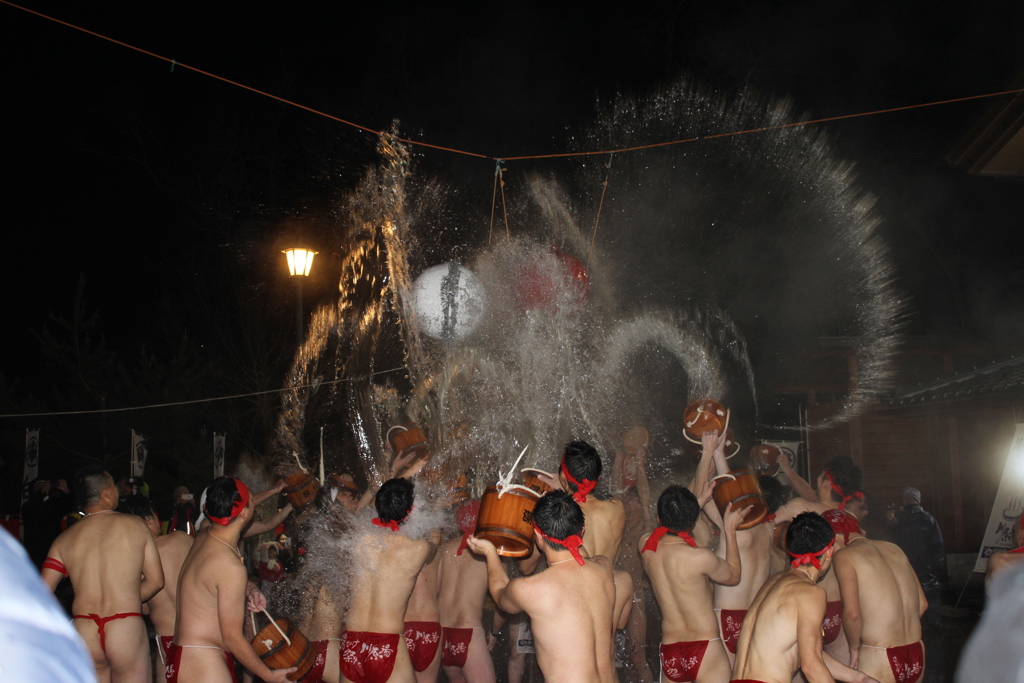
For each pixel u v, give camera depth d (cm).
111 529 443
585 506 478
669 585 440
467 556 538
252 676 570
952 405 990
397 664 434
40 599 66
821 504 530
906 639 415
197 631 413
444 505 525
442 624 535
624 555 658
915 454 1148
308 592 526
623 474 675
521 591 335
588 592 338
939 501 1112
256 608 424
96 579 436
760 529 514
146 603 498
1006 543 825
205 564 414
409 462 552
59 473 1244
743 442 1230
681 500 445
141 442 1101
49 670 61
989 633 144
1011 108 898
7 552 68
